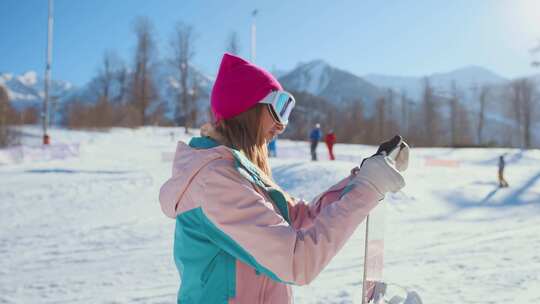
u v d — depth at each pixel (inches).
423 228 351.9
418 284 167.8
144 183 609.6
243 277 43.3
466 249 239.8
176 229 46.9
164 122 2551.7
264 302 44.0
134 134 1895.9
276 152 1088.2
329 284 179.2
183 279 45.9
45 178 642.2
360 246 269.4
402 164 47.1
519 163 1017.5
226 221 40.7
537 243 239.8
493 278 168.9
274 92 48.6
